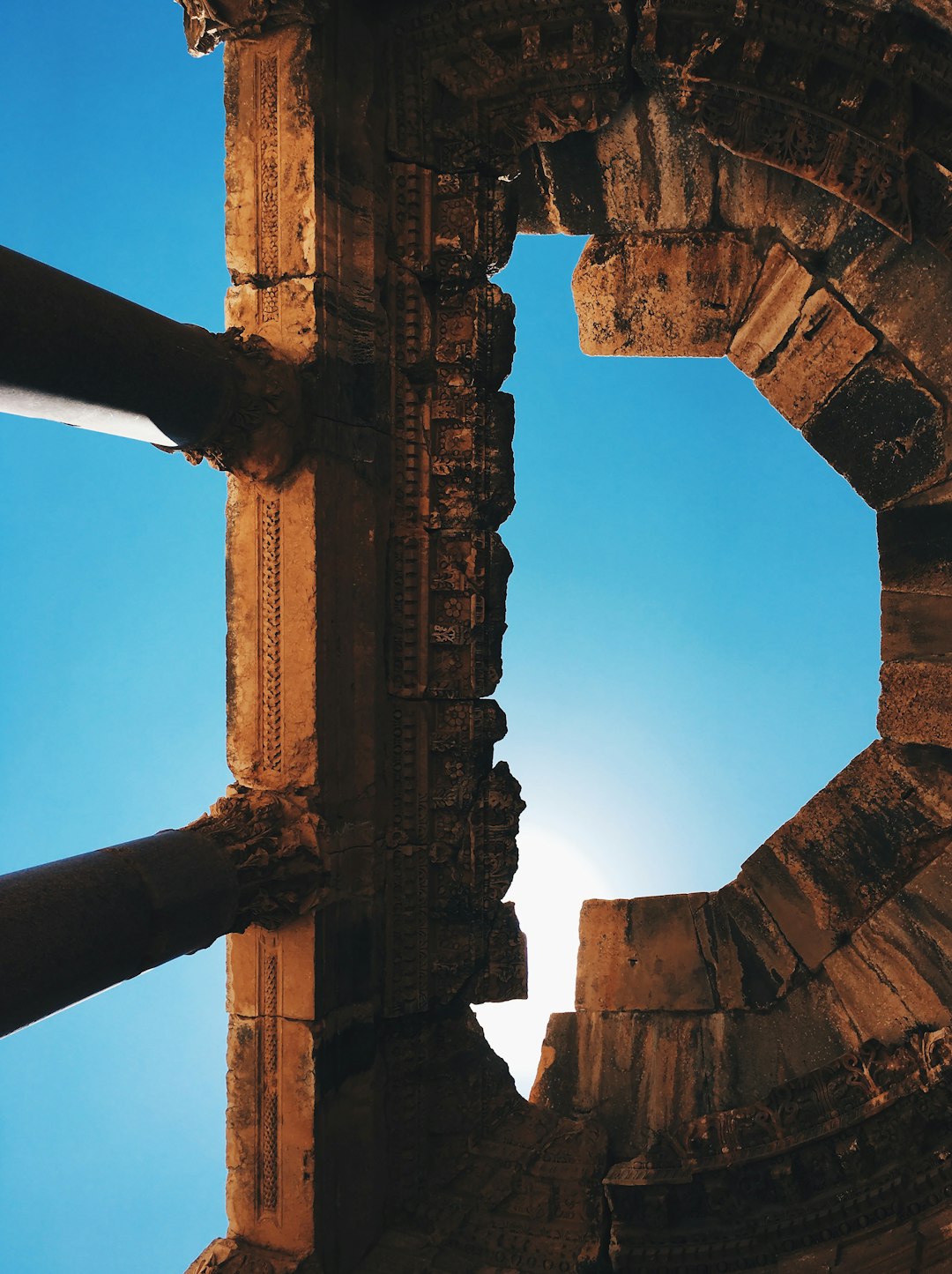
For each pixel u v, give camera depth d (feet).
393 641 20.79
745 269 22.86
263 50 18.65
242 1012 19.43
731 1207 19.47
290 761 18.98
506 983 22.09
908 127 18.15
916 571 22.82
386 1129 21.06
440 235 20.52
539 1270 19.56
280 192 18.67
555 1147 21.79
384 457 20.44
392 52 20.13
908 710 22.97
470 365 20.66
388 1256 19.98
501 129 20.44
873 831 23.25
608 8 18.90
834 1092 19.77
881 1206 18.66
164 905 15.67
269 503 18.89
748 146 19.29
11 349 13.46
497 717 21.35
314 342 18.43
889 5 17.34
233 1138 19.54
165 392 15.92
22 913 13.85
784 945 23.66
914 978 21.88
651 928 24.91
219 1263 18.94
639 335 24.06
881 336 21.94
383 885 20.86
